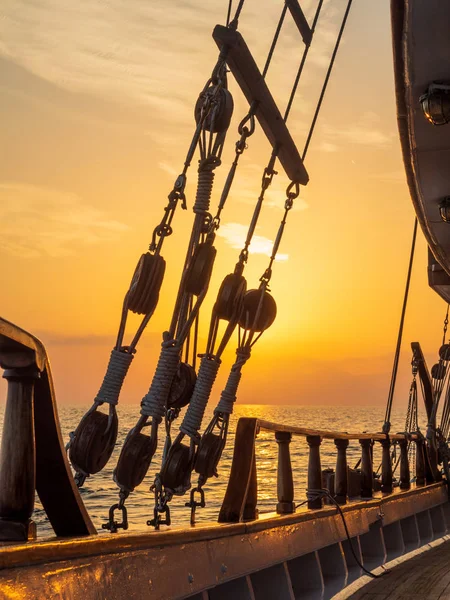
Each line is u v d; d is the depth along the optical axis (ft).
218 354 14.48
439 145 21.35
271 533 16.53
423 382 40.22
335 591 19.42
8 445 9.04
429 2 15.23
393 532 28.27
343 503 23.58
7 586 7.51
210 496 59.67
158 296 12.52
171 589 11.39
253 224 15.43
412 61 17.26
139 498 56.70
